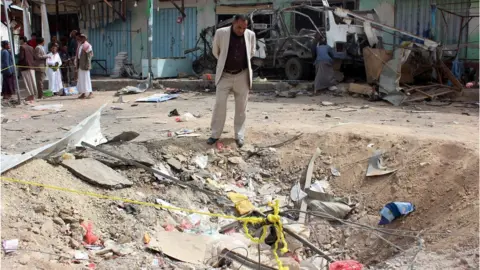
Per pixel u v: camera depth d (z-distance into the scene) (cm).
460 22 1518
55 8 2127
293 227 537
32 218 454
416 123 856
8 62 1218
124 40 2017
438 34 1556
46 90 1404
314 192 591
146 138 715
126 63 1970
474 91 1227
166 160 638
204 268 447
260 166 658
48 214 468
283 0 1722
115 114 1006
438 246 452
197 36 1888
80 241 457
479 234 438
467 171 533
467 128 789
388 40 1588
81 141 634
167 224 520
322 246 531
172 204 557
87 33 2081
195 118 902
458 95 1245
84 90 1318
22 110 1099
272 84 1405
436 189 535
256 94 1352
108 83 1576
